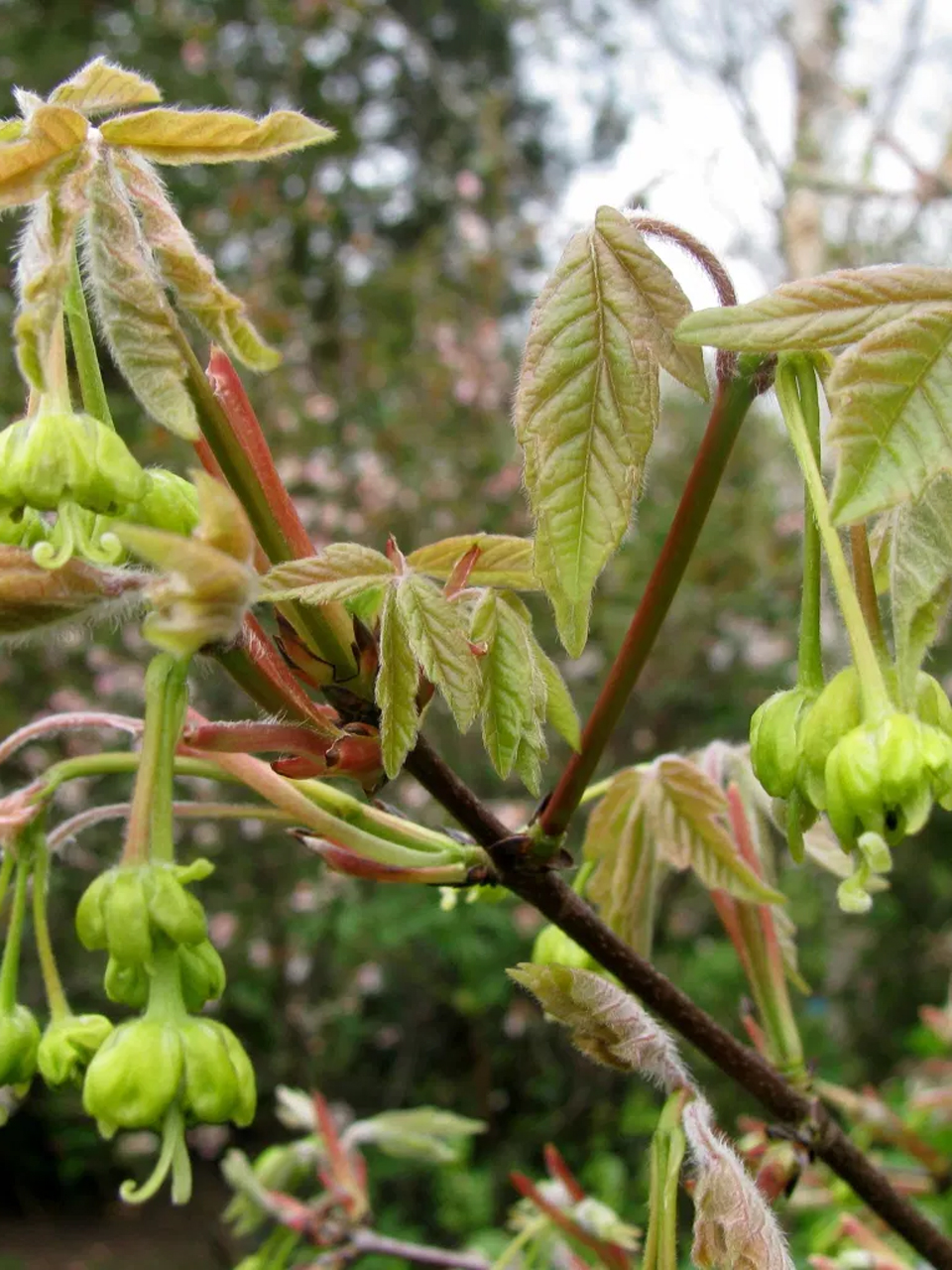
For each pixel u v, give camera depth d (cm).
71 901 51
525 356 9
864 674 9
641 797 13
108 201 9
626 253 9
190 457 51
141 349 9
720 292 10
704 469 10
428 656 9
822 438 9
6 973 10
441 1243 51
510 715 10
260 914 52
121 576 9
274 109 9
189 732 9
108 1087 8
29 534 9
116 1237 58
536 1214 17
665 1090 11
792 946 13
